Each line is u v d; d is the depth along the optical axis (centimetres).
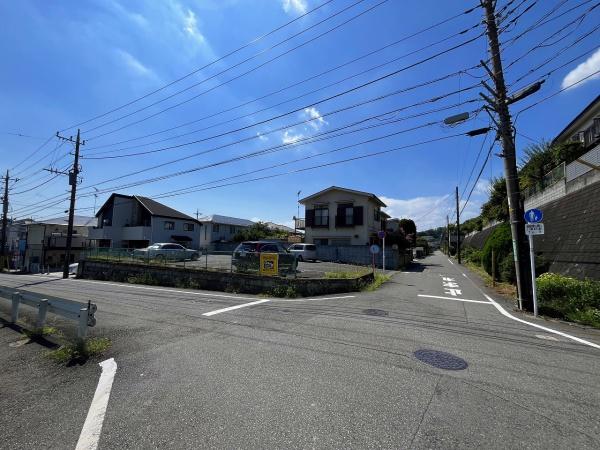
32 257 3562
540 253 1312
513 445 261
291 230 4869
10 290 728
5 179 3347
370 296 1062
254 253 1241
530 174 1853
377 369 418
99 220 3584
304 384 373
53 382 398
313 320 694
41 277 2161
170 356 474
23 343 567
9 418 316
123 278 1722
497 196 2650
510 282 1365
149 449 258
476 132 997
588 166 1139
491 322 698
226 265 1622
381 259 2456
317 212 3038
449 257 4512
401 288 1277
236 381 383
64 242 3666
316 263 2302
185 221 3619
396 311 799
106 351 502
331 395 346
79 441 272
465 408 319
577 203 1172
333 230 2927
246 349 501
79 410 327
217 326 646
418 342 535
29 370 441
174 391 360
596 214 1004
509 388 365
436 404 327
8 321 726
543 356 476
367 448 256
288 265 1271
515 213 909
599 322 670
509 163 932
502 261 1459
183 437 273
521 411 315
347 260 2561
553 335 598
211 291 1238
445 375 399
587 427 289
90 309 503
